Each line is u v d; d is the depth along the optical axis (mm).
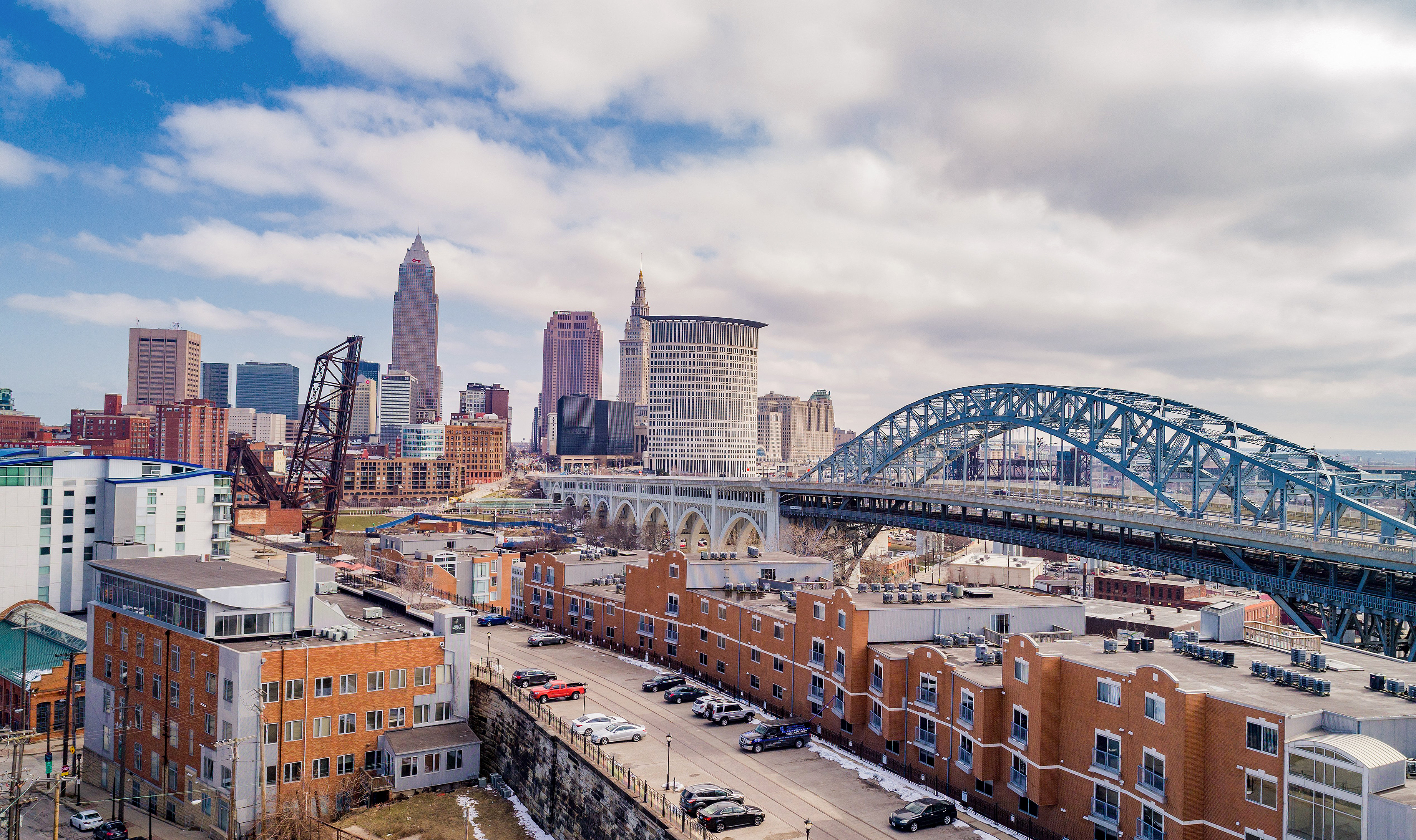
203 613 87000
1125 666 65938
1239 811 55969
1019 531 183000
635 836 69688
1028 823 68875
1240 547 135000
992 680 73500
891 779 79688
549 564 144250
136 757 93438
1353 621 119438
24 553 140125
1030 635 82688
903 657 82188
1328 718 54688
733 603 107375
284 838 76938
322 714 85000
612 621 129125
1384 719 53688
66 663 110812
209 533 158125
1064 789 67062
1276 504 146250
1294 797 52906
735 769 80438
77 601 144875
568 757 80438
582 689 101375
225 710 81562
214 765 82125
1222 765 57219
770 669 99875
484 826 82000
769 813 71250
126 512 145500
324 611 91938
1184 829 57375
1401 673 66438
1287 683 62000
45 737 105688
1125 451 162875
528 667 115312
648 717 94938
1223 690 60000
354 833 79000
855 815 71500
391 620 102625
